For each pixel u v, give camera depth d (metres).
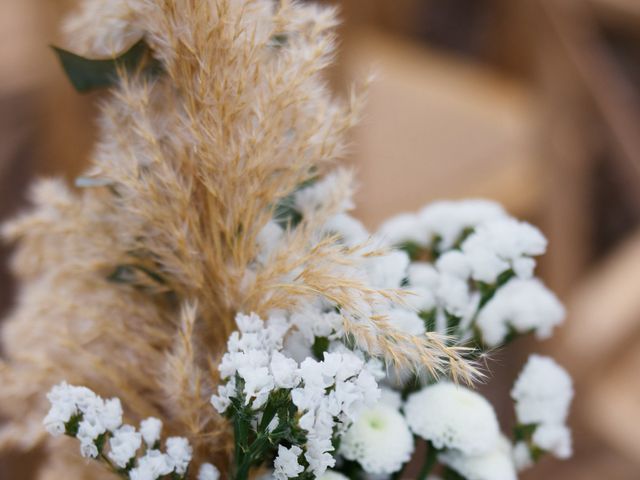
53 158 0.80
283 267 0.35
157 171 0.36
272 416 0.32
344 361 0.32
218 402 0.33
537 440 0.41
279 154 0.36
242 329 0.34
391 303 0.37
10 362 0.45
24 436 0.41
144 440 0.36
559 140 1.11
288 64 0.35
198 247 0.36
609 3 1.16
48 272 0.44
